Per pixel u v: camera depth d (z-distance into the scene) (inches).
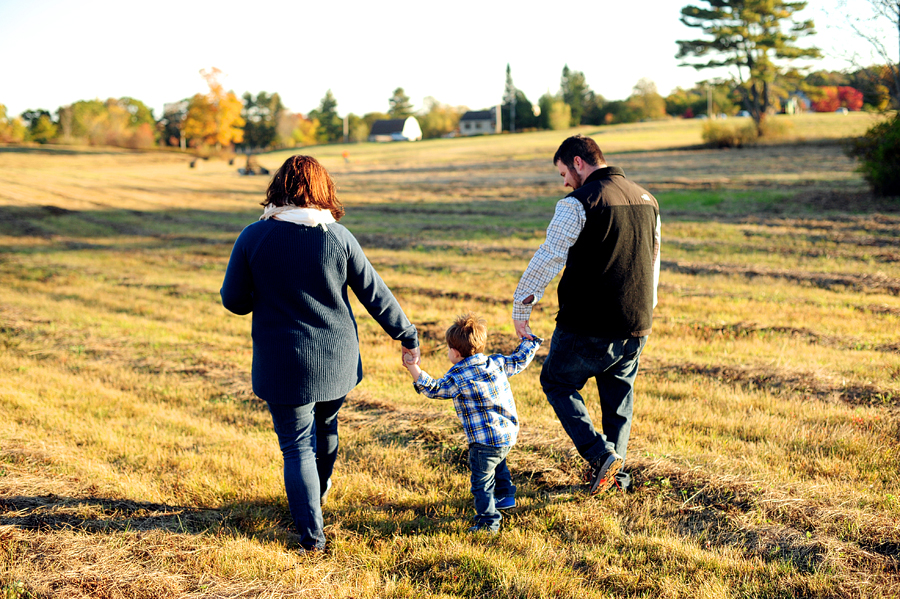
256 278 108.3
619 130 2608.3
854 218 542.0
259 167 1641.2
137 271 531.8
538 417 182.7
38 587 100.8
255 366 111.7
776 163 1068.5
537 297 123.0
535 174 1251.8
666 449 155.5
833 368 214.4
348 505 136.3
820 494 128.3
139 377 244.5
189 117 2815.0
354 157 2171.5
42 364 266.8
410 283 426.3
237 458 160.9
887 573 103.2
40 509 125.9
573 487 140.4
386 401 204.5
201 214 943.0
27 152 2596.0
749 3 1750.7
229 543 118.0
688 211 662.5
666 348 254.7
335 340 110.8
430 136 4404.5
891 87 623.8
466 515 131.3
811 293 335.9
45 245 685.3
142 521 126.0
